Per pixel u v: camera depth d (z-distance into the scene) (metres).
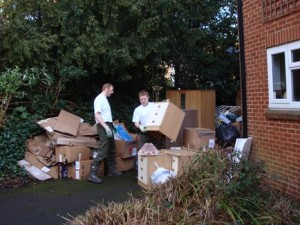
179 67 12.77
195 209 3.62
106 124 7.53
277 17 6.10
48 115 9.52
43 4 9.14
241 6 7.29
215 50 13.52
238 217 3.50
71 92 10.70
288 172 5.95
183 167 4.41
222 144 8.02
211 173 3.90
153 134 7.62
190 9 11.41
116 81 11.47
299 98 5.87
